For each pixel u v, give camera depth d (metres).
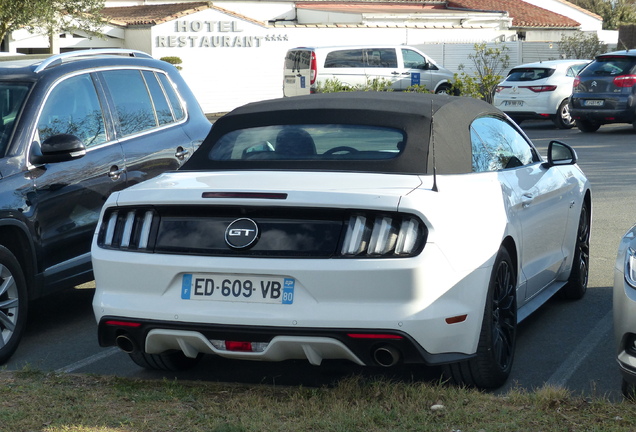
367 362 4.29
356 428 4.11
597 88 20.62
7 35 27.72
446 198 4.50
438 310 4.26
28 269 5.86
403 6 42.66
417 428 4.09
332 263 4.22
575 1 67.31
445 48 33.78
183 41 30.12
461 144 5.10
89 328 6.41
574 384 4.99
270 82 32.28
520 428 4.07
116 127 6.76
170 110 7.38
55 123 6.25
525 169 5.82
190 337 4.42
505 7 46.00
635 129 20.92
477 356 4.62
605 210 11.02
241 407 4.42
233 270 4.34
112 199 4.71
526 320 6.38
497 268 4.76
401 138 4.95
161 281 4.47
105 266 4.61
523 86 23.02
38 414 4.35
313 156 4.97
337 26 33.38
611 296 7.06
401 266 4.18
